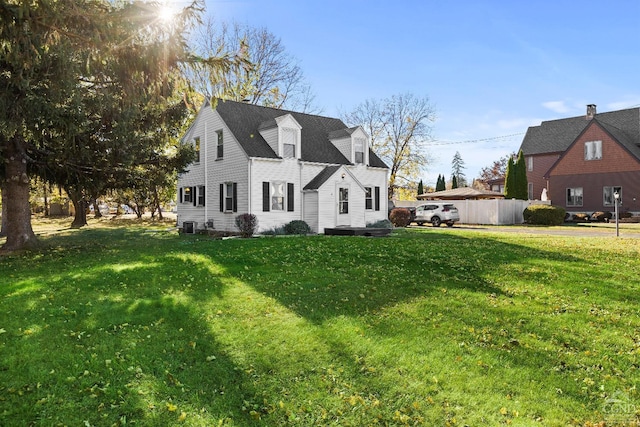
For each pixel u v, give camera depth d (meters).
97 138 14.06
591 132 33.88
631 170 31.81
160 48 5.14
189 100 6.19
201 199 23.00
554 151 39.88
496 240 15.53
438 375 4.72
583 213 33.22
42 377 4.42
